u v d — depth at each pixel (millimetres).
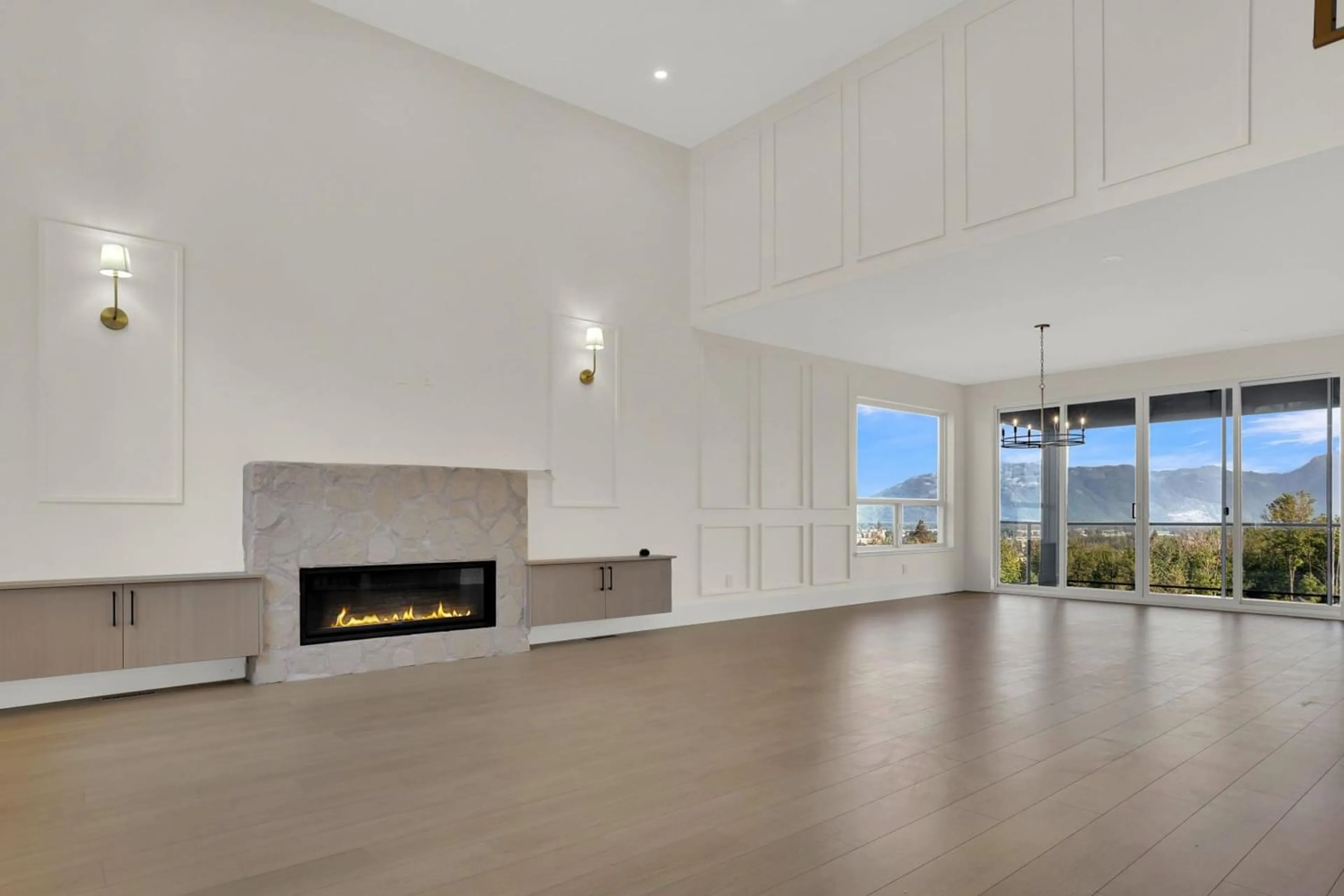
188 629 4258
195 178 4703
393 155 5492
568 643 5965
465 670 4953
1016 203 4754
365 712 3887
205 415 4672
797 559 8016
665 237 7062
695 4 5137
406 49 5590
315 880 2129
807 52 5672
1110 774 2984
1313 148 3619
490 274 5930
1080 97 4477
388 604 5074
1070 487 9391
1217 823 2516
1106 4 4391
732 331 7383
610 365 6594
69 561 4230
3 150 4141
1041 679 4660
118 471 4387
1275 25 3764
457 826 2486
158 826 2494
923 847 2330
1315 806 2658
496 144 6016
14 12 4203
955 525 10109
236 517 4742
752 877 2143
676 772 2998
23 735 3504
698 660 5277
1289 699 4191
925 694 4266
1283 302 6258
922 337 7590
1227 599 8133
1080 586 9242
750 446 7660
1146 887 2092
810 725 3648
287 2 5098
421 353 5547
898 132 5461
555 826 2486
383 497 5020
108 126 4438
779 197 6371
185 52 4707
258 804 2678
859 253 5703
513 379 6008
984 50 4957
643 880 2123
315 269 5121
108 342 4387
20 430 4125
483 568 5488
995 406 10062
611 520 6535
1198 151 4000
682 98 6363
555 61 5852
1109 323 7027
